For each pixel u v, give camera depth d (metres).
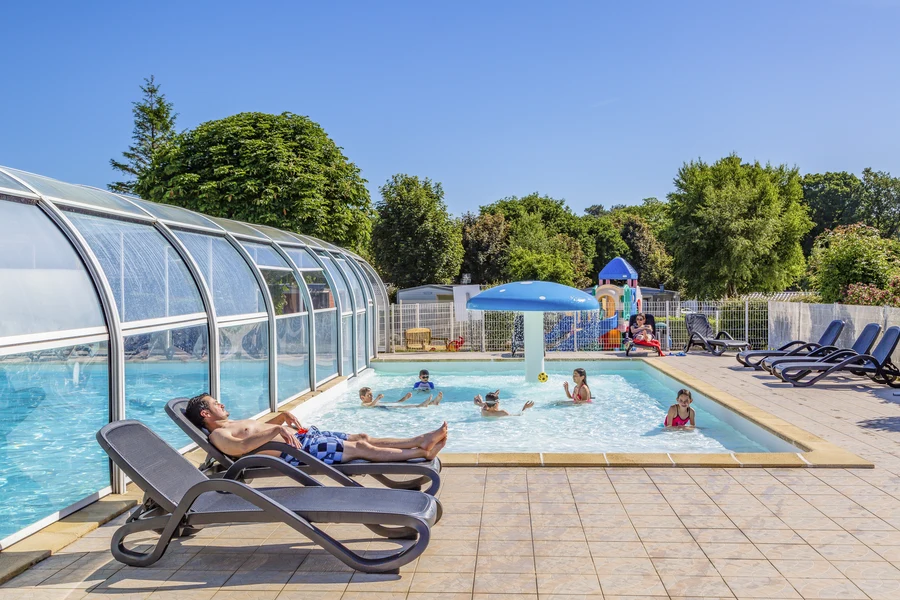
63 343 5.36
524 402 13.02
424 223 48.97
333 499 4.48
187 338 7.59
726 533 4.82
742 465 6.64
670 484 6.11
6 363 4.77
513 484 6.15
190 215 9.17
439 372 17.56
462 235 56.84
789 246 40.12
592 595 3.83
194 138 24.95
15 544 4.71
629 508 5.42
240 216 23.53
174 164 24.56
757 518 5.14
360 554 4.49
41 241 5.36
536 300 13.22
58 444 5.31
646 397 13.43
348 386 14.66
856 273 18.14
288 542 4.78
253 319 9.61
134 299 6.58
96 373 5.81
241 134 24.66
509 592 3.89
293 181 23.95
